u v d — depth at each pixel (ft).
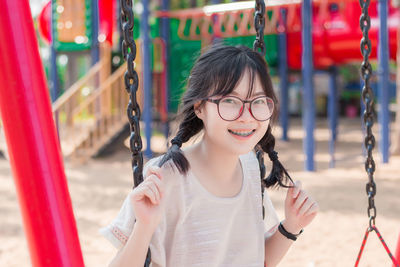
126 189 26.94
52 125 5.44
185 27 43.06
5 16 5.22
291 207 5.95
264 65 5.33
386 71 31.60
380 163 32.32
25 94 5.24
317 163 33.71
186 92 5.42
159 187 4.94
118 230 5.22
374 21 37.22
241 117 5.13
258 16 5.79
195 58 5.99
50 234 5.28
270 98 5.33
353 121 66.95
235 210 5.59
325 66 40.96
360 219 19.75
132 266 5.00
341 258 15.51
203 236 5.39
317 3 32.22
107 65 38.65
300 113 73.77
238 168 5.81
